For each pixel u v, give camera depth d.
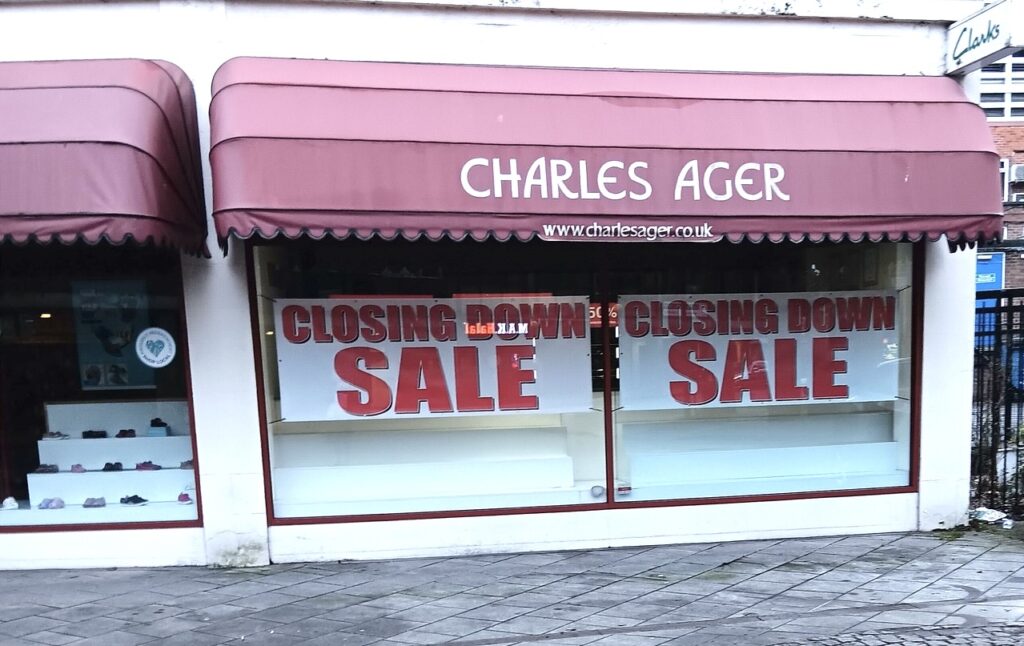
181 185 4.44
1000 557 5.02
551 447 5.55
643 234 4.54
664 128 4.69
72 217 3.93
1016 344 6.13
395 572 4.94
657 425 5.62
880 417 5.85
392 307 5.30
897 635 3.78
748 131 4.73
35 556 5.07
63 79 4.31
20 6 4.75
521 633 3.88
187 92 4.71
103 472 5.25
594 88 4.86
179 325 5.18
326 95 4.49
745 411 5.70
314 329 5.22
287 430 5.31
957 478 5.66
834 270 5.64
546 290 5.43
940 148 4.77
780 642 3.72
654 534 5.50
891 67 5.41
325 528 5.18
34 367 5.26
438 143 4.41
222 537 5.07
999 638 3.73
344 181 4.28
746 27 5.31
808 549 5.30
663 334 5.55
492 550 5.35
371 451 5.41
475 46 5.09
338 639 3.84
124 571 5.02
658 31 5.25
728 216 4.59
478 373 5.41
